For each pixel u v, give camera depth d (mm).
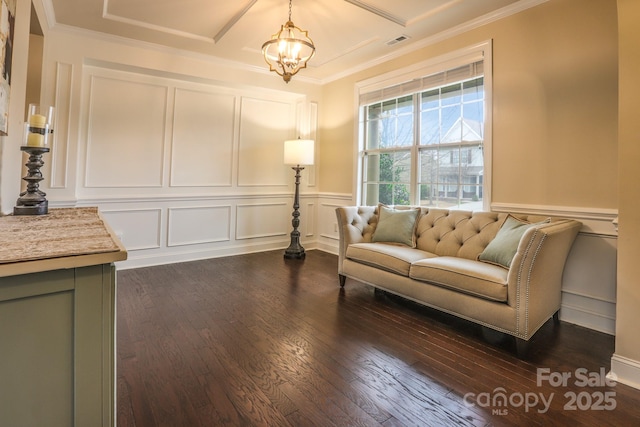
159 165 3996
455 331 2332
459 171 3285
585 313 2422
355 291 3148
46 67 3182
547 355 2018
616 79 2271
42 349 795
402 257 2662
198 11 2975
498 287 2051
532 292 1987
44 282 788
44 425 807
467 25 3094
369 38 3443
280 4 2830
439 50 3379
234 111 4504
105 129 3666
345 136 4594
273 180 4883
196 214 4270
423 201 3625
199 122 4250
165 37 3484
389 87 3928
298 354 1990
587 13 2389
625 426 1429
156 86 3951
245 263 4125
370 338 2211
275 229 4930
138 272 3662
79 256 811
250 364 1870
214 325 2361
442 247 2865
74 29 3283
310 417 1454
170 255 4102
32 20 2691
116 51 3506
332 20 3082
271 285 3287
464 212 2904
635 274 1717
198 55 3912
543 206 2615
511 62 2807
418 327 2391
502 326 2051
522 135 2742
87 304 836
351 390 1650
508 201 2836
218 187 4422
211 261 4199
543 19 2611
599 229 2350
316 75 4641
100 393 857
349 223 3215
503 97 2863
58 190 3318
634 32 1691
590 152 2387
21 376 778
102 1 2818
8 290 753
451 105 3348
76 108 3371
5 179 1781
